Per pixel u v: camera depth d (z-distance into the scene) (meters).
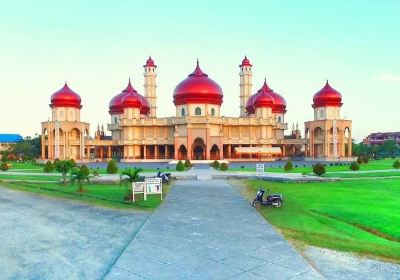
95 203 25.27
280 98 111.00
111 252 13.91
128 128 93.00
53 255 13.65
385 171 50.12
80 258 13.25
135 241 14.72
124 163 82.88
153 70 112.44
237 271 11.39
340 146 91.88
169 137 92.31
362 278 11.12
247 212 20.77
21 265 12.62
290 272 11.30
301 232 16.28
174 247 13.88
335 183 36.91
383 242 15.43
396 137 158.88
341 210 22.08
